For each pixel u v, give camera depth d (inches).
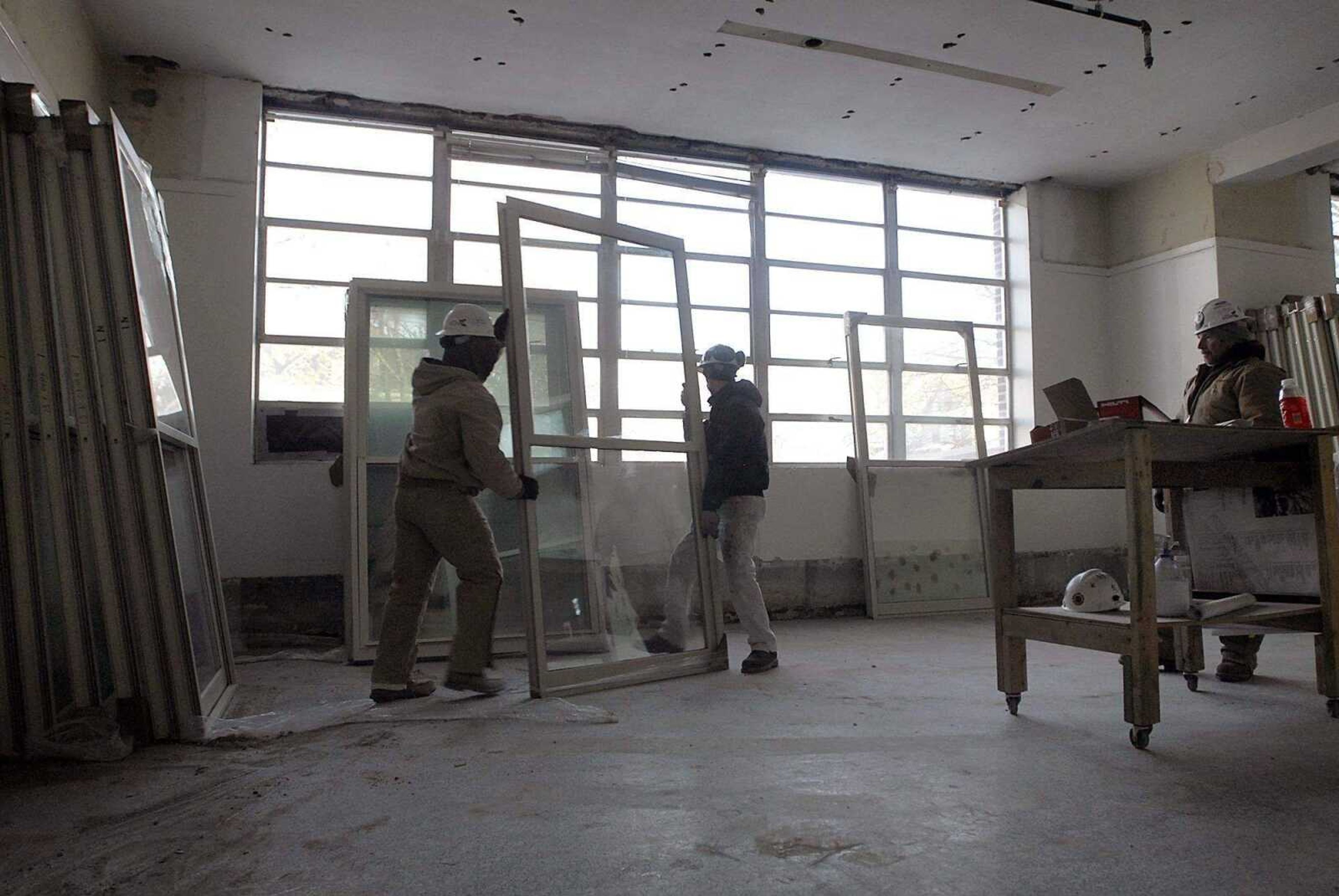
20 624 102.2
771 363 264.2
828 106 238.7
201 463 146.4
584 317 162.6
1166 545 118.2
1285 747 104.4
